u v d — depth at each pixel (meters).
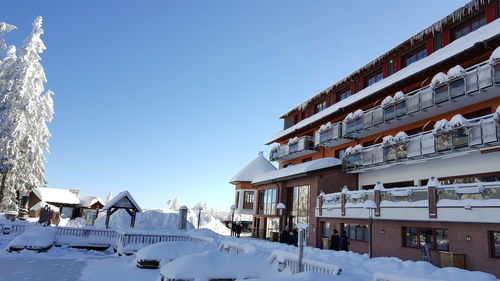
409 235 16.61
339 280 6.12
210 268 9.60
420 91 18.61
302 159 32.94
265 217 33.06
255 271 10.20
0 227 21.42
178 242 14.71
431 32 21.05
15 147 33.88
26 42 36.91
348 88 28.89
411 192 16.02
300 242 9.77
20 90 34.78
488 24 17.23
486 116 14.95
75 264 14.90
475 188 13.20
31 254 17.20
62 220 36.53
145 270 13.28
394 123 21.17
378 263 11.38
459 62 17.61
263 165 39.19
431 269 10.16
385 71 24.52
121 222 38.00
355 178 25.08
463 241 13.85
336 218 22.08
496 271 12.48
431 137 17.28
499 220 12.30
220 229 46.91
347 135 24.53
